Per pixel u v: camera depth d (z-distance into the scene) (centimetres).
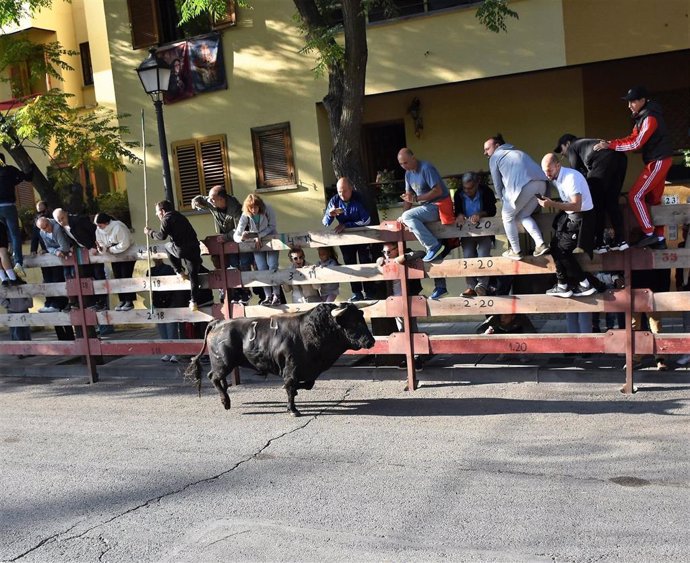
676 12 1090
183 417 809
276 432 726
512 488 542
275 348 766
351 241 852
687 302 734
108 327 1452
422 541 468
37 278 1570
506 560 436
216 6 935
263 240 895
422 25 1222
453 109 1379
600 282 786
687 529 460
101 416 843
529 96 1330
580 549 444
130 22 1439
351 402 813
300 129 1338
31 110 1224
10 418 866
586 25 1136
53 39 1795
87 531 520
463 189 834
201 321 952
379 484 568
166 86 1014
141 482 612
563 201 710
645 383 785
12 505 582
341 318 731
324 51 931
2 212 1100
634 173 1327
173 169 1447
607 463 578
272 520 515
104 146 1284
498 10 946
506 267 788
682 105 1297
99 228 984
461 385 846
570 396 765
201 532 504
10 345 1079
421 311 830
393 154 1464
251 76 1360
